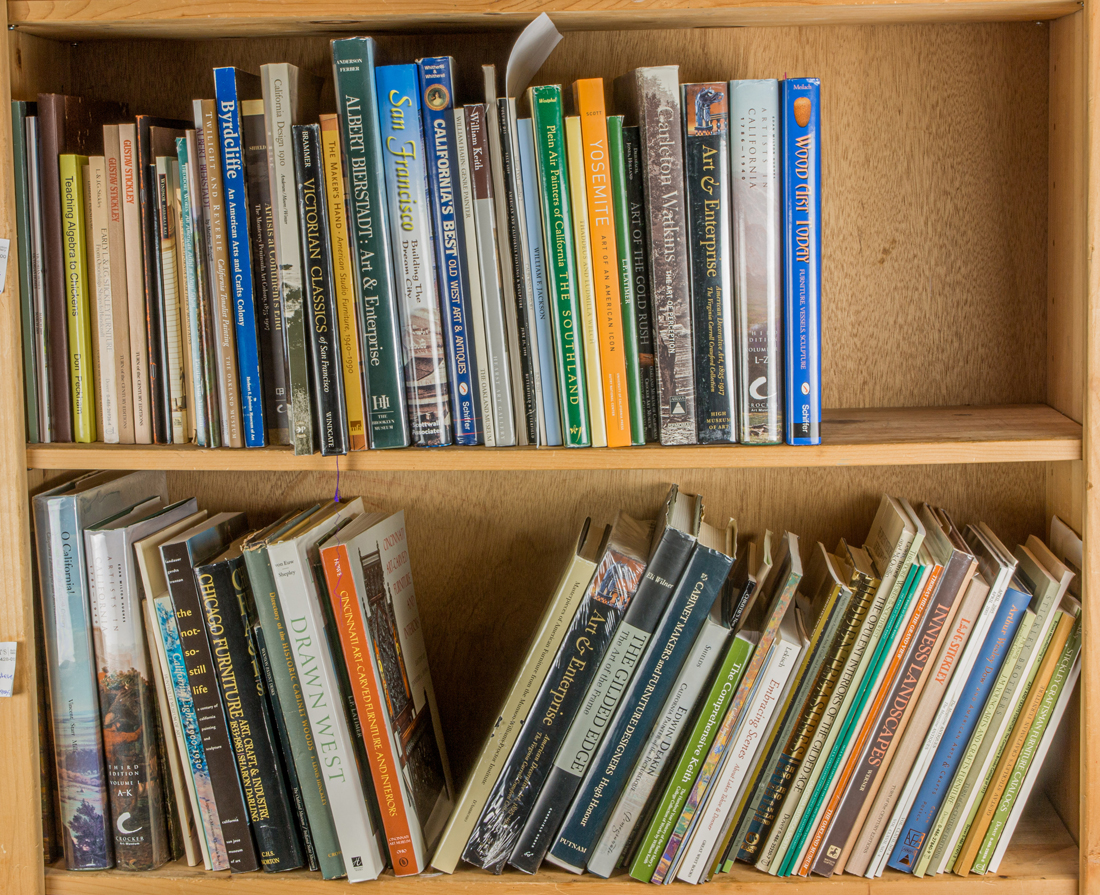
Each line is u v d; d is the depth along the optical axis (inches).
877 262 41.3
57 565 35.5
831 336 41.9
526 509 43.9
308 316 33.4
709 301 33.1
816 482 42.9
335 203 33.0
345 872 36.0
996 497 42.3
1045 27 39.2
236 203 33.2
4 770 36.2
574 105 37.7
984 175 40.4
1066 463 38.2
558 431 34.2
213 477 44.8
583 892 35.6
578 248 32.9
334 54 32.3
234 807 36.2
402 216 33.4
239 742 35.7
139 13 34.3
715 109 32.1
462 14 33.7
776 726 35.0
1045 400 41.3
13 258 34.5
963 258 41.0
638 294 33.5
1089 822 34.5
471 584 44.6
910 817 36.3
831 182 40.8
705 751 34.8
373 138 32.7
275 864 36.5
